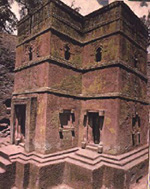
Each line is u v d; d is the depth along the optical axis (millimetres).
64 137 9727
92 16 10922
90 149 9883
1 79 16500
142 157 10016
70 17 10547
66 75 10133
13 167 8664
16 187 8547
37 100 9594
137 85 11492
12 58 17828
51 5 9430
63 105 9805
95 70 10492
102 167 8359
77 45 11023
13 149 9883
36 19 10648
